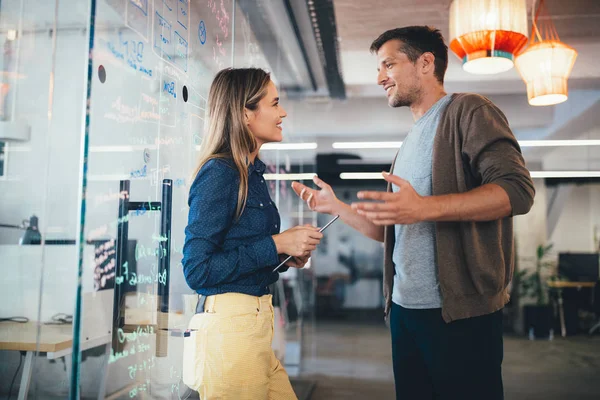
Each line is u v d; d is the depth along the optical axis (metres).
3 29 2.08
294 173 8.46
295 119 8.37
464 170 1.43
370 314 9.94
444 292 1.38
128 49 1.51
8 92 2.09
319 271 10.47
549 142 8.04
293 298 5.91
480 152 1.35
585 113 7.29
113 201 1.42
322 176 9.41
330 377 4.57
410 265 1.50
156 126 1.74
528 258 8.88
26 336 1.79
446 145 1.44
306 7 4.03
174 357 1.86
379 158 9.09
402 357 1.57
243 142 1.48
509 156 1.32
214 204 1.36
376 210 1.18
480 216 1.22
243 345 1.35
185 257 1.35
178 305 1.92
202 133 2.27
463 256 1.39
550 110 7.62
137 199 1.58
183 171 2.02
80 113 2.02
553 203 9.95
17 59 2.08
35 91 2.08
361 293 10.37
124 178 1.49
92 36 1.21
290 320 5.79
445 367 1.42
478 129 1.37
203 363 1.35
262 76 1.56
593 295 7.65
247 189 1.45
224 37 2.64
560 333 7.55
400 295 1.54
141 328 1.59
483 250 1.38
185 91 2.04
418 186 1.50
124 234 1.48
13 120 2.07
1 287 1.89
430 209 1.19
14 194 2.03
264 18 4.02
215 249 1.36
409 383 1.55
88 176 1.25
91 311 1.31
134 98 1.56
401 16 4.62
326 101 8.09
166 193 1.79
